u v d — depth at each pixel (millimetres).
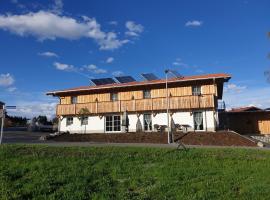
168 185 9859
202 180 10484
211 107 31547
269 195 8656
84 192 9273
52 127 49531
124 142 25641
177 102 32875
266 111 36562
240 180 10367
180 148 17719
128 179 10703
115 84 36750
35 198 8859
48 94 39406
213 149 17156
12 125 65125
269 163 13242
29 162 13344
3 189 9492
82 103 37281
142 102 34375
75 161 13484
